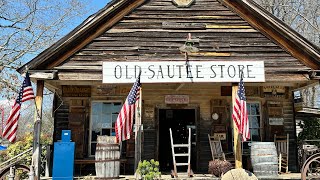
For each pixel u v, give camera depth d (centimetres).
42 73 912
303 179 913
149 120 1164
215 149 1103
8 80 1984
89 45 962
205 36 988
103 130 1160
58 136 1138
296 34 969
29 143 1288
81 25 942
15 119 840
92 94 1166
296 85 1154
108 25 976
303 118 1476
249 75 923
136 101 881
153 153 1147
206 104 1188
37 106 909
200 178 912
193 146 1269
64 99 1159
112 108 1175
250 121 1197
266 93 1198
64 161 898
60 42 925
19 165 937
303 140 1248
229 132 1170
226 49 980
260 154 938
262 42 988
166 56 970
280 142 1151
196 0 1014
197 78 915
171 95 1183
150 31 984
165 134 1327
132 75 913
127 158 1122
